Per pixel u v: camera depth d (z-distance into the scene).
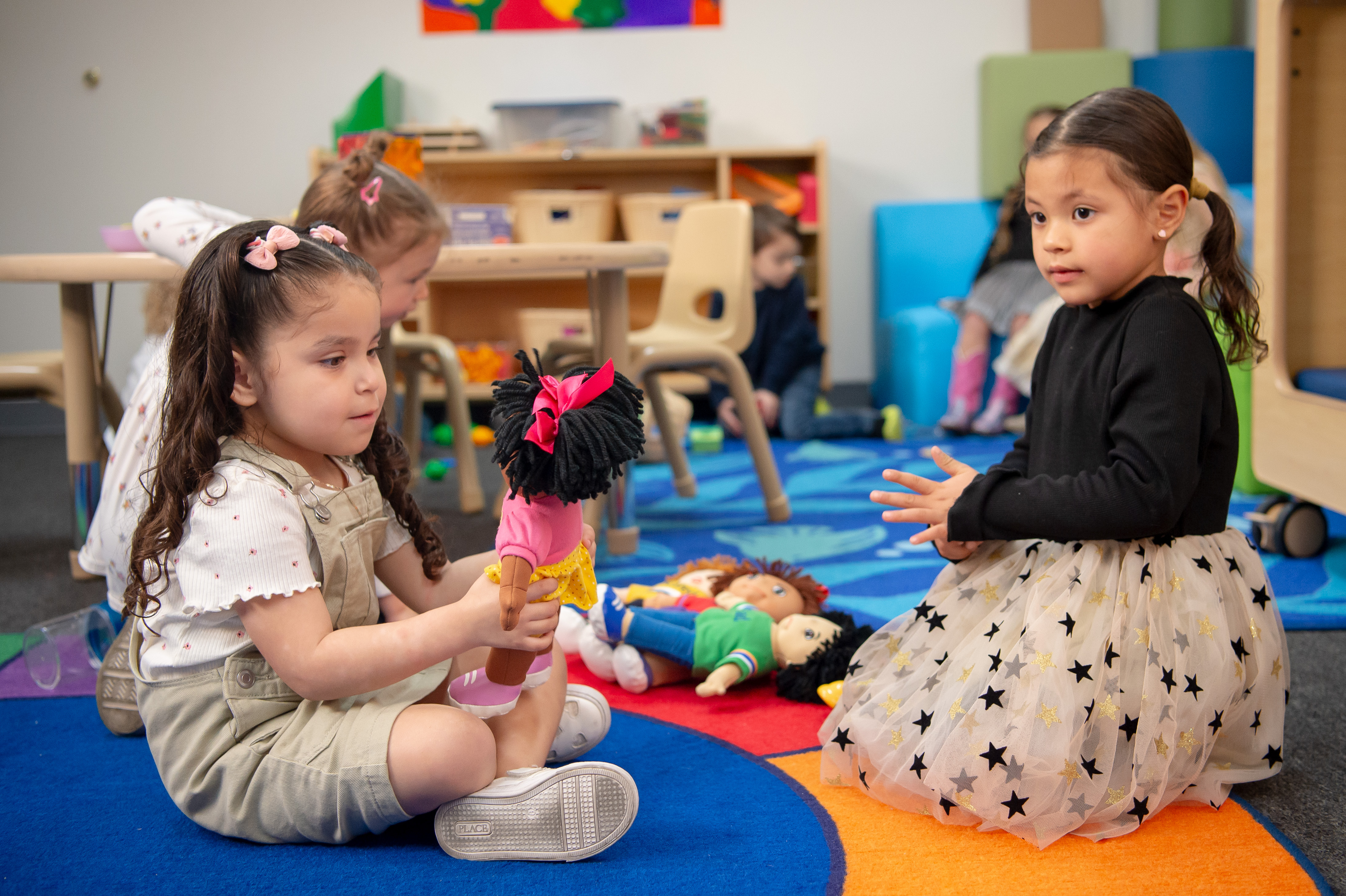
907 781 0.85
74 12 3.41
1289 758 0.95
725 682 1.08
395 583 0.92
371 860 0.77
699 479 2.46
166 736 0.80
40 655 1.18
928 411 3.12
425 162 3.31
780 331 3.10
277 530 0.75
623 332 1.63
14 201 3.47
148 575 0.78
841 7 3.54
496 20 3.51
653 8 3.52
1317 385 1.51
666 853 0.78
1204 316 0.87
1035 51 3.45
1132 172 0.83
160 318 1.21
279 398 0.76
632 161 3.40
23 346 3.48
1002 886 0.73
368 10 3.48
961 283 3.44
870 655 1.00
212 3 3.45
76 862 0.78
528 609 0.72
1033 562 0.92
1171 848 0.79
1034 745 0.81
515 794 0.75
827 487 2.33
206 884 0.74
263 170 3.53
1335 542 1.69
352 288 0.77
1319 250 1.58
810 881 0.74
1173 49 3.37
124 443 1.07
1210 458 0.89
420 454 2.77
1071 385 0.90
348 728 0.76
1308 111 1.55
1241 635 0.88
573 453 0.66
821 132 3.59
